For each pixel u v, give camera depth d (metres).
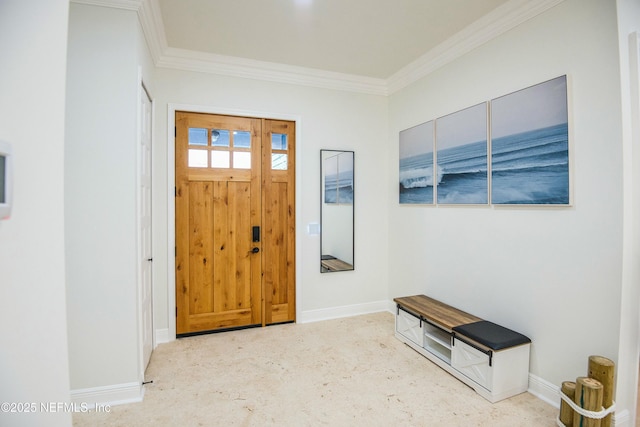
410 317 2.83
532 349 2.14
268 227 3.34
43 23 0.86
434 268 3.08
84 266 1.97
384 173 3.79
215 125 3.13
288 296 3.45
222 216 3.18
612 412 1.66
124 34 2.01
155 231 2.87
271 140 3.34
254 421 1.86
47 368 0.86
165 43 2.77
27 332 0.82
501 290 2.37
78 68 1.95
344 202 3.62
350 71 3.45
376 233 3.78
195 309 3.11
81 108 1.95
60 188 0.90
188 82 3.00
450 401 2.05
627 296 1.69
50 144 0.87
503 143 2.32
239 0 2.20
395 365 2.52
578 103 1.86
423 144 3.18
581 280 1.86
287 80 3.34
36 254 0.84
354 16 2.40
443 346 2.64
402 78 3.44
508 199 2.28
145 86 2.37
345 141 3.62
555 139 1.96
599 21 1.76
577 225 1.88
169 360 2.60
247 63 3.13
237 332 3.18
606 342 1.75
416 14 2.38
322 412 1.94
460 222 2.75
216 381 2.29
